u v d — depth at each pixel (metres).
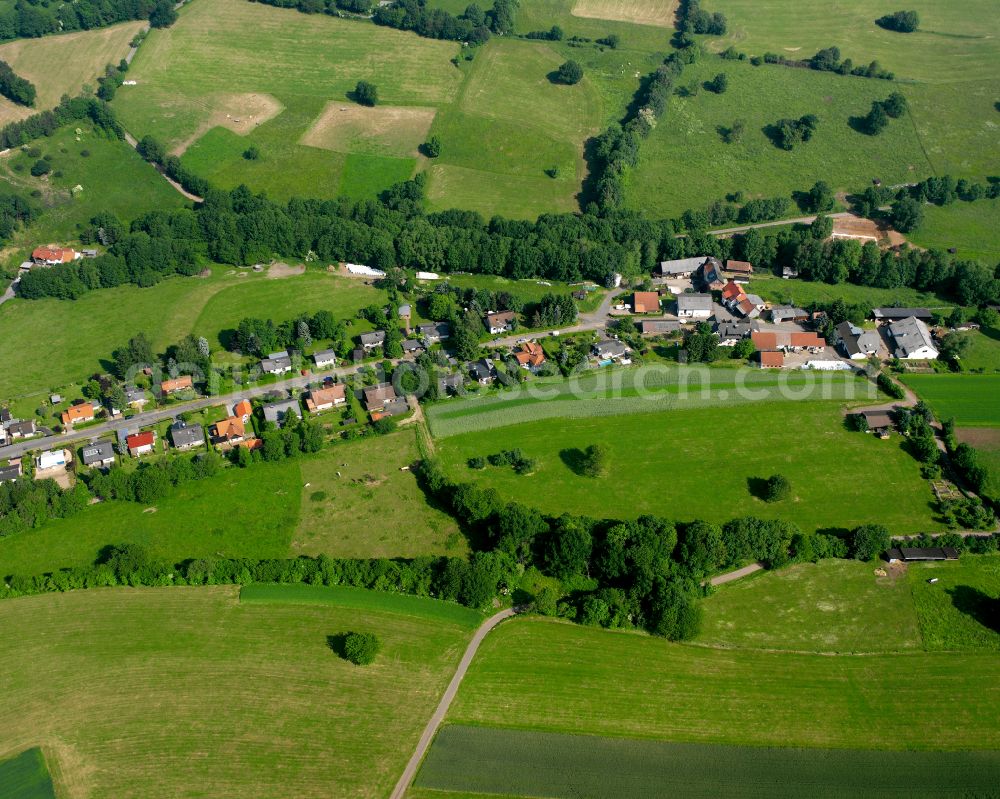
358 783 114.69
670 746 118.50
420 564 142.75
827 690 125.19
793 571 143.62
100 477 161.38
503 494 161.25
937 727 120.19
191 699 126.00
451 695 125.81
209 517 159.00
